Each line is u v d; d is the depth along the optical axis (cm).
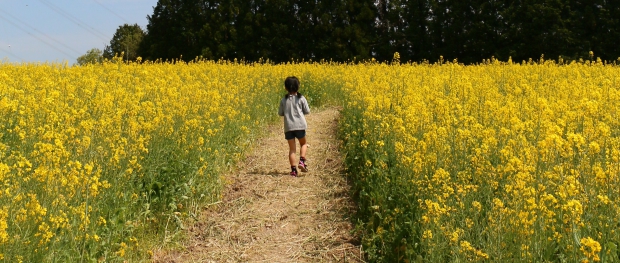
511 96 1077
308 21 4175
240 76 1677
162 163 713
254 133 1139
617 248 437
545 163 555
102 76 1436
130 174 648
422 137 747
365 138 893
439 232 492
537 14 3334
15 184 500
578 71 1591
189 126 830
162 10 4372
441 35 3778
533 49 3341
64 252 478
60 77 1249
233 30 4156
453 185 579
